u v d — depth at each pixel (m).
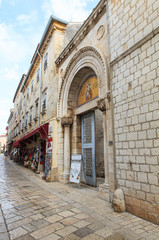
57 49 11.23
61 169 9.23
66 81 9.77
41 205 5.00
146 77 4.23
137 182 4.20
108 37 6.00
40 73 14.01
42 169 12.34
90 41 7.50
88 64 7.63
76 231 3.34
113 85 5.45
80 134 9.38
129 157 4.53
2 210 4.58
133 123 4.50
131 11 4.92
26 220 3.91
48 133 10.44
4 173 12.78
